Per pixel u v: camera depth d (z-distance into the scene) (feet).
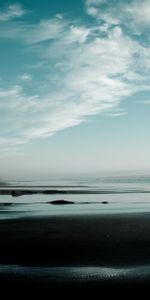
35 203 180.96
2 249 72.38
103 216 120.88
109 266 59.88
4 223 106.01
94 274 55.47
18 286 50.21
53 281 52.16
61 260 63.98
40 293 47.44
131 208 151.23
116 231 91.86
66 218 116.16
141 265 60.49
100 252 69.51
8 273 56.29
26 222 107.76
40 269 58.44
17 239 82.07
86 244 76.48
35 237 84.28
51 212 135.74
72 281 52.11
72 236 85.40
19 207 159.12
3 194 267.80
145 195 242.78
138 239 81.66
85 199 208.44
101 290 48.39
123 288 49.08
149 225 101.35
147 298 45.55
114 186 416.46
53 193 269.44
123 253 68.64
